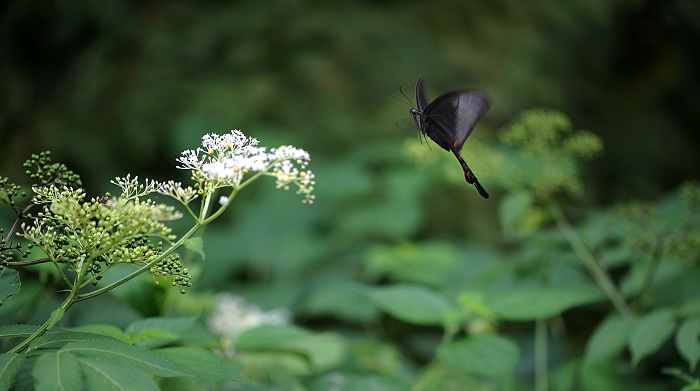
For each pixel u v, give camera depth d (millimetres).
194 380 3762
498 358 3432
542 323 4641
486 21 8516
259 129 7047
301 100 7543
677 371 3223
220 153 2445
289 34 7809
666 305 4125
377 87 7836
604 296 4047
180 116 7406
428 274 5770
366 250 6770
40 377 1907
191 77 7691
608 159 9023
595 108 9258
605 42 9688
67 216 2254
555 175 4820
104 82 7746
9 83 7984
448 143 3010
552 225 6160
